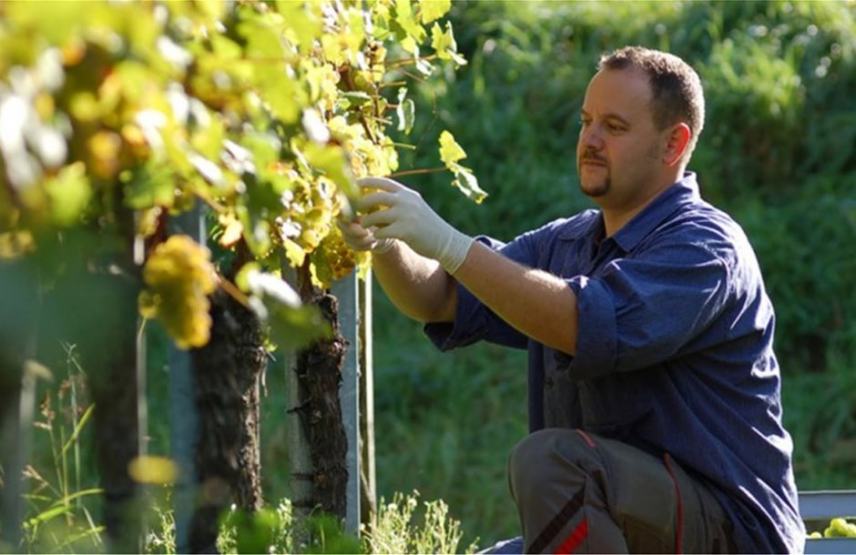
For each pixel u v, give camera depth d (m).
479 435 28.33
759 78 31.78
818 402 28.47
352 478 11.79
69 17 4.96
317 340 10.61
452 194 30.73
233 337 7.90
